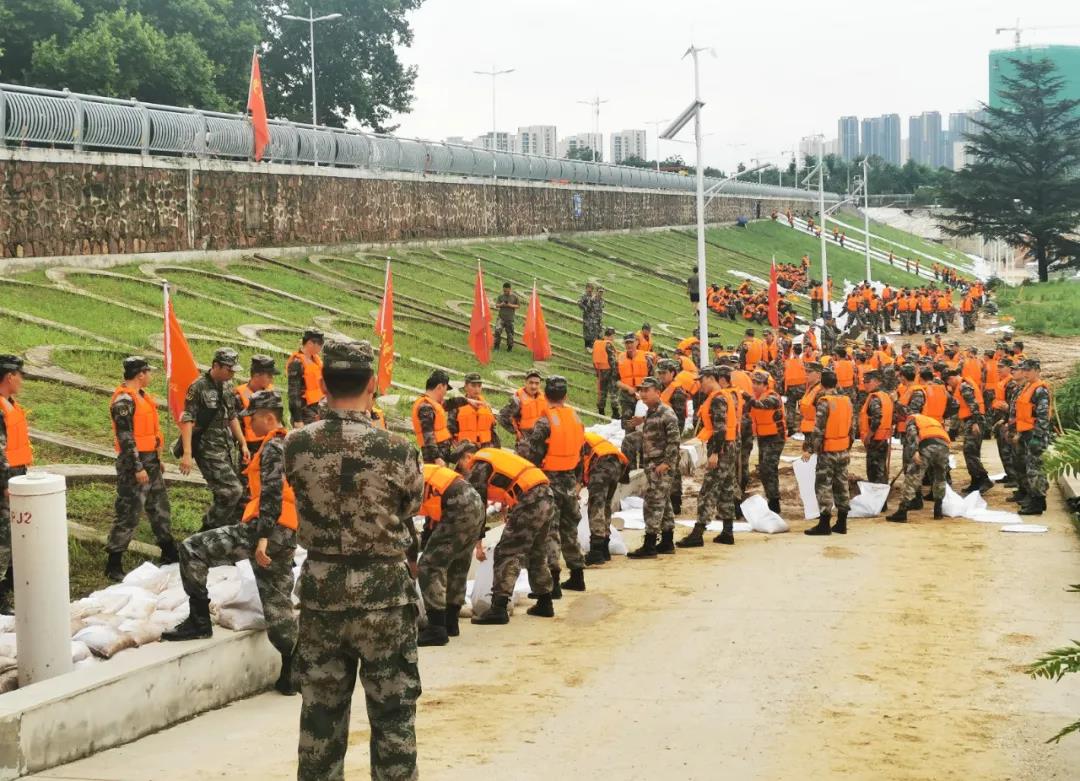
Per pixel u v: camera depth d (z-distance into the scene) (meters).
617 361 20.53
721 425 13.89
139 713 6.98
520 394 14.06
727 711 7.41
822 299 51.16
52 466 11.80
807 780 6.09
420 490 5.03
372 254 32.62
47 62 38.19
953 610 10.34
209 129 26.80
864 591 11.17
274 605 7.89
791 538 14.48
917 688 7.93
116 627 7.73
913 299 52.25
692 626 9.86
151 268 23.30
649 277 47.28
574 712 7.40
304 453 4.89
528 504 10.04
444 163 39.38
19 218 20.67
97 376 15.27
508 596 10.11
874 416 16.67
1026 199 82.00
